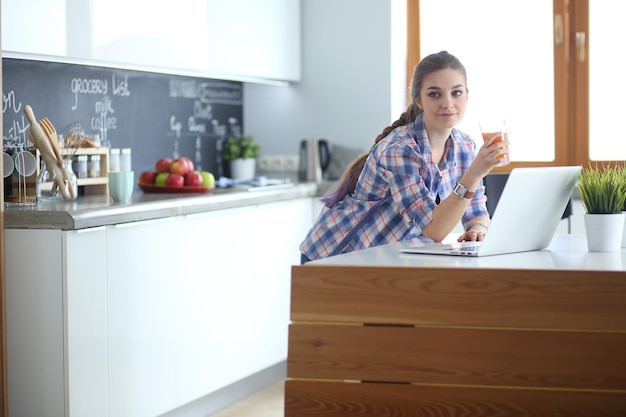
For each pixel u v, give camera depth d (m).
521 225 2.57
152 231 3.75
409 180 2.85
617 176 2.70
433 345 2.26
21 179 3.63
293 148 5.73
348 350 2.29
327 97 5.64
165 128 5.07
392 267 2.27
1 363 3.31
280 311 4.82
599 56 5.35
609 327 2.20
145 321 3.72
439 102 2.88
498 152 2.65
